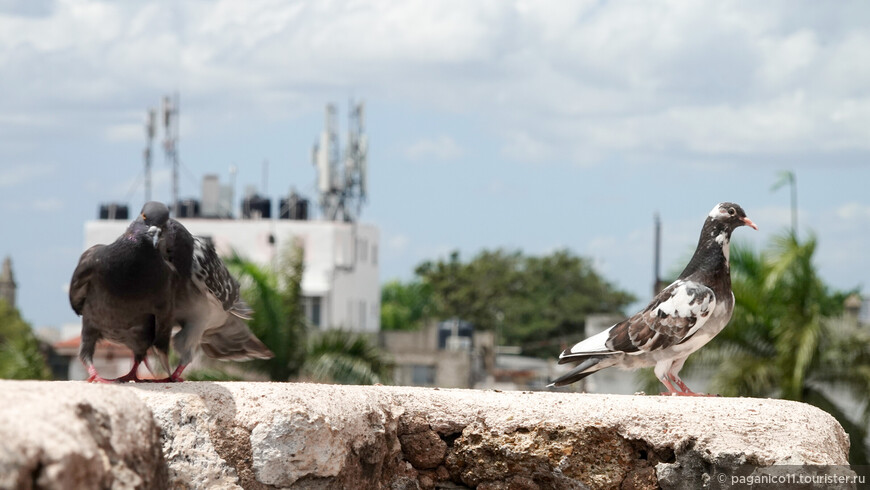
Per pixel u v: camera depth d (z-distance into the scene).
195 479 5.38
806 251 22.17
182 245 6.51
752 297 22.00
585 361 8.28
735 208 7.94
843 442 6.50
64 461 4.01
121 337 6.52
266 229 50.09
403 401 6.44
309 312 49.78
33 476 3.94
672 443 5.98
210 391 5.66
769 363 22.27
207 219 52.94
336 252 51.12
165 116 46.72
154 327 6.61
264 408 5.57
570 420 6.17
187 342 6.75
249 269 24.41
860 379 22.20
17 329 40.66
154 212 6.24
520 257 71.12
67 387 4.75
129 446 4.68
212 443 5.49
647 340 7.86
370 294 58.03
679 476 5.93
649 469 6.04
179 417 5.48
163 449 5.38
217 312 7.13
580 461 6.12
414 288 78.62
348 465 5.73
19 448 3.89
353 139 53.34
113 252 6.15
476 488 6.33
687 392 8.02
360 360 25.25
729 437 5.88
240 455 5.50
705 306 7.77
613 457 6.09
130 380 6.59
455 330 51.56
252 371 24.41
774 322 22.45
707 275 7.91
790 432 5.87
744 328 22.42
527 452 6.19
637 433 6.05
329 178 52.44
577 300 66.00
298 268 25.38
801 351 21.41
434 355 44.03
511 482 6.24
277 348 24.27
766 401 6.25
